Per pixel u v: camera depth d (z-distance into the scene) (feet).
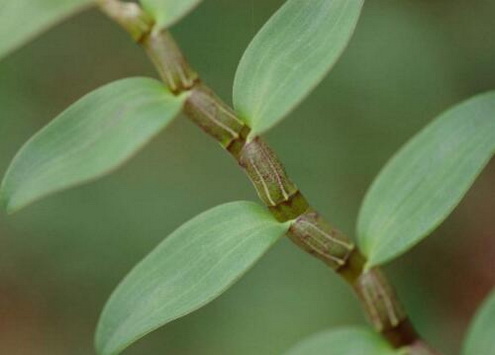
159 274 1.08
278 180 1.11
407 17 2.53
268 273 2.51
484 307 1.18
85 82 2.67
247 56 1.09
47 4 0.96
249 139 1.10
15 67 2.62
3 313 2.73
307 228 1.13
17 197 1.02
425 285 2.62
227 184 2.57
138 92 1.06
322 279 2.49
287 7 1.08
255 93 1.09
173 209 2.56
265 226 1.10
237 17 2.50
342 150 2.52
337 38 1.07
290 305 2.48
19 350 2.73
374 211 1.17
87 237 2.58
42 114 2.63
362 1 1.07
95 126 1.04
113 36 2.68
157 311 1.07
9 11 0.96
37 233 2.59
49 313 2.71
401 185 1.16
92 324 2.71
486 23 2.53
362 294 1.18
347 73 2.52
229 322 2.51
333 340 1.21
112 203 2.58
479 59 2.52
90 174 1.03
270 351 2.46
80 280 2.63
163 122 1.05
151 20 1.08
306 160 2.51
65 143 1.03
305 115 2.53
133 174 2.60
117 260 2.58
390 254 1.16
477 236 2.66
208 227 1.09
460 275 2.63
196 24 2.50
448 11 2.55
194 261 1.09
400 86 2.51
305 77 1.07
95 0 1.07
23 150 1.03
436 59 2.51
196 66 2.51
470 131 1.15
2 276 2.68
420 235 1.15
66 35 2.66
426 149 1.16
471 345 1.18
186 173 2.59
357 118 2.52
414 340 1.20
